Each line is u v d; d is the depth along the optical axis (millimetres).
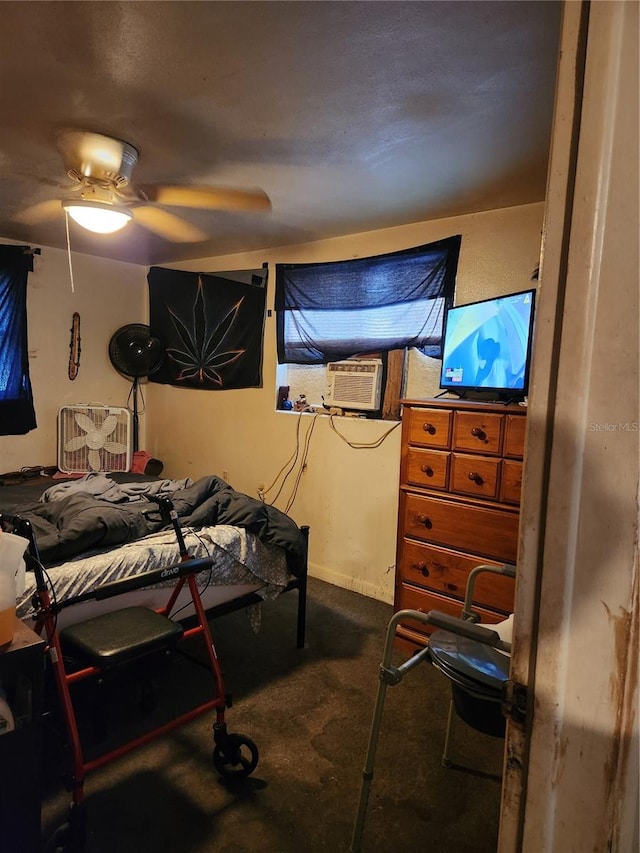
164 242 3662
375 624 2922
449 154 2078
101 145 2025
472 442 2355
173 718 2057
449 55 1434
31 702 1279
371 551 3301
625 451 527
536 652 587
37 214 3104
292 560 2529
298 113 1779
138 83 1617
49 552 1860
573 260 543
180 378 4367
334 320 3434
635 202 510
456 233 2889
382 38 1367
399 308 3135
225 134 1945
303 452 3639
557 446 558
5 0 1247
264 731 2010
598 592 547
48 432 4121
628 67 506
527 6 1227
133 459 4203
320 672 2422
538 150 2020
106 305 4383
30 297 3932
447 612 2475
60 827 1416
